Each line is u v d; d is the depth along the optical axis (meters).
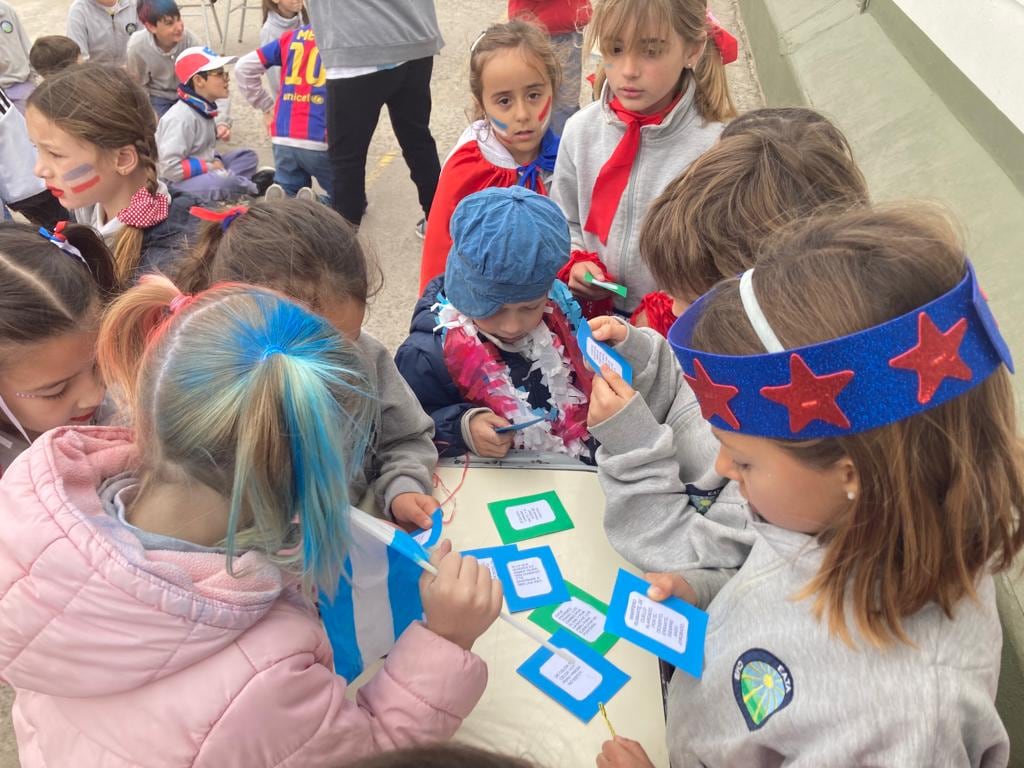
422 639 1.06
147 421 0.91
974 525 0.81
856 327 0.76
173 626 0.85
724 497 1.36
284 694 0.89
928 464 0.78
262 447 0.83
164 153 3.87
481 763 0.59
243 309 0.92
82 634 0.84
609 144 2.23
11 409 1.37
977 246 2.43
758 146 1.32
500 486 1.60
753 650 0.99
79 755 0.90
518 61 2.36
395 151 4.82
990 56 2.79
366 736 0.97
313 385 0.85
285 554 0.92
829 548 0.86
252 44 6.41
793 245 0.86
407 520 1.51
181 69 3.98
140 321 1.13
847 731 0.84
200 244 1.66
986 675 0.84
